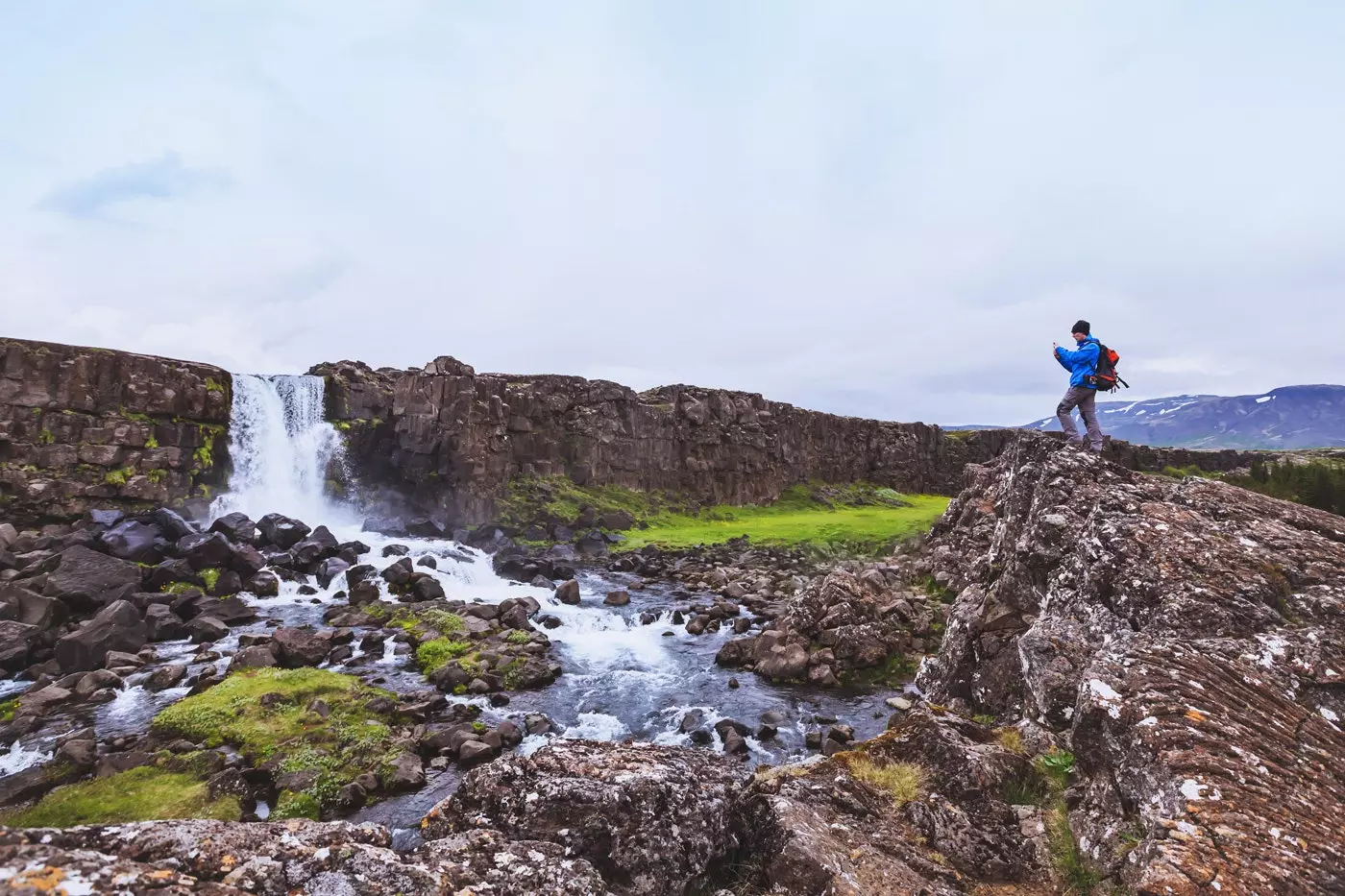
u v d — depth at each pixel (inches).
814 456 3061.0
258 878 152.7
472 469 1718.8
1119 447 2706.7
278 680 667.4
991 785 324.2
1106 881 254.8
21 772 505.7
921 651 866.1
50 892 124.6
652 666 856.9
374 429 1692.9
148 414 1302.9
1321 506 1700.3
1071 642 403.2
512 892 179.0
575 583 1163.9
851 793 313.7
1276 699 286.0
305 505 1556.3
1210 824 226.5
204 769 513.0
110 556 941.2
